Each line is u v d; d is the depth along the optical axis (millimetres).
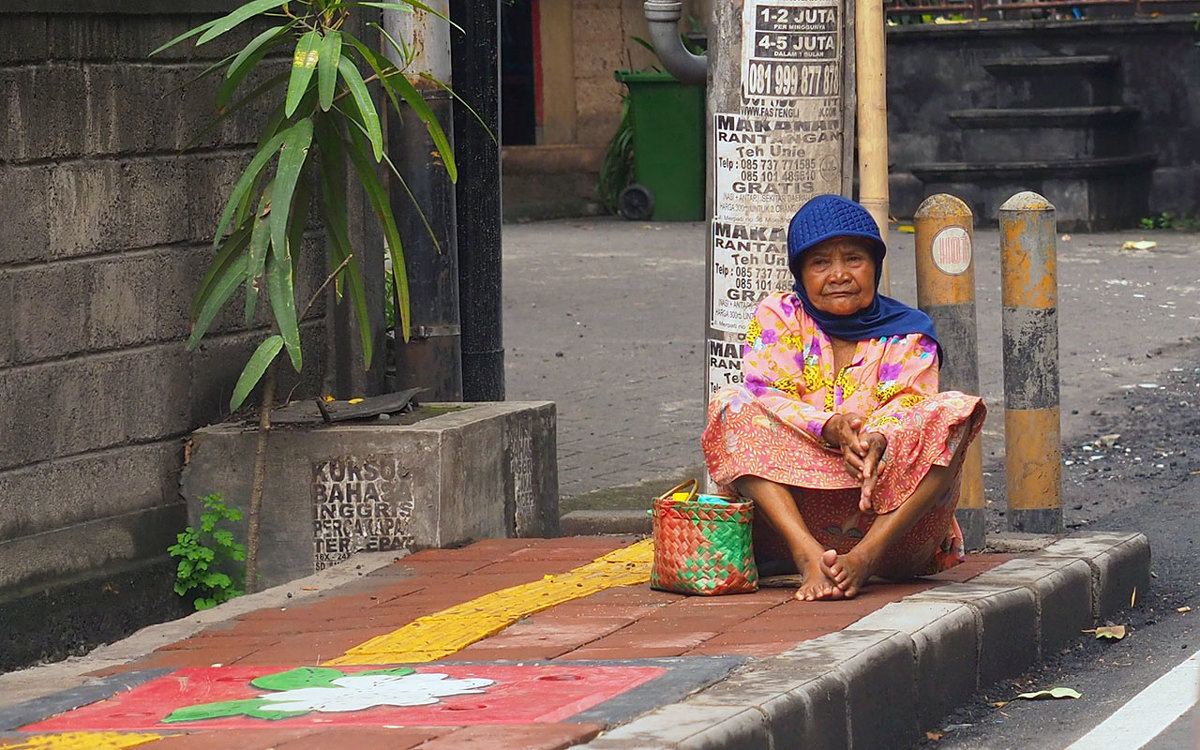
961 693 7656
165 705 6633
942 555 8625
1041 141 28969
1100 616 9008
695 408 15938
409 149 11383
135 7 9688
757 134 9945
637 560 9430
